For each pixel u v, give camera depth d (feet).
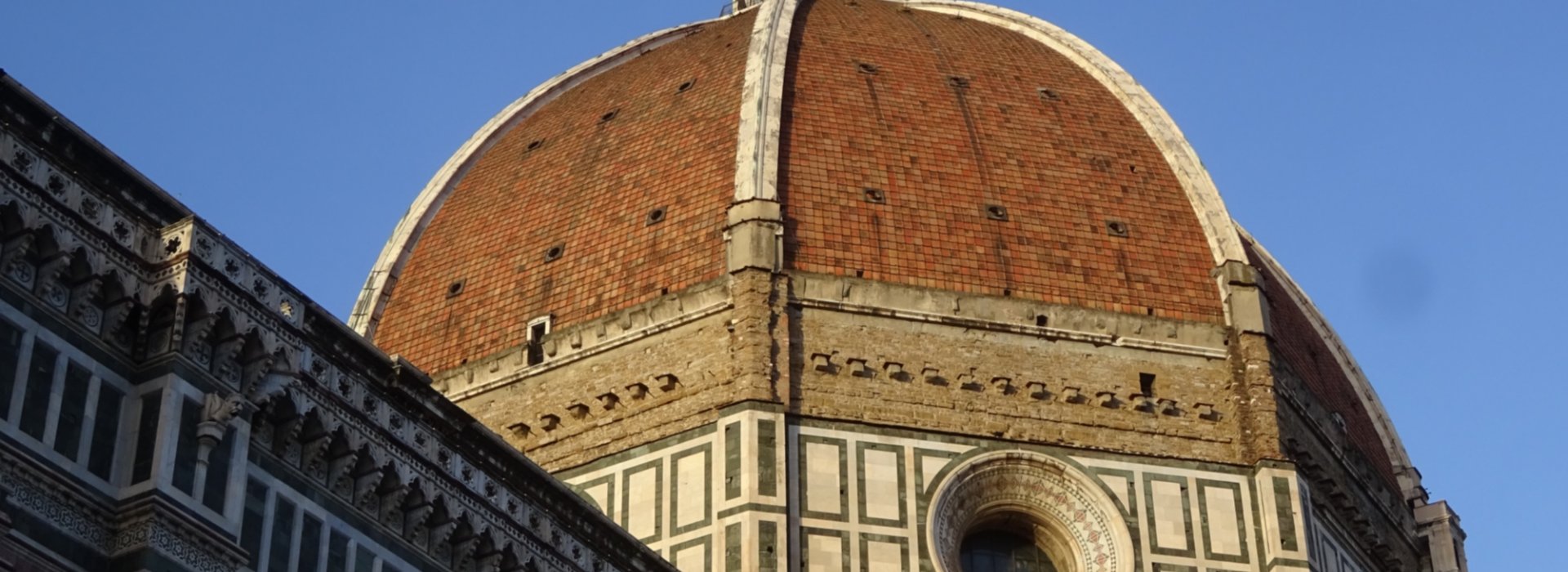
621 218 319.68
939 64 342.85
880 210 310.04
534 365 308.19
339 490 178.91
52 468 156.97
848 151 316.81
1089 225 317.83
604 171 330.13
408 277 336.29
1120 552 290.56
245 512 169.27
